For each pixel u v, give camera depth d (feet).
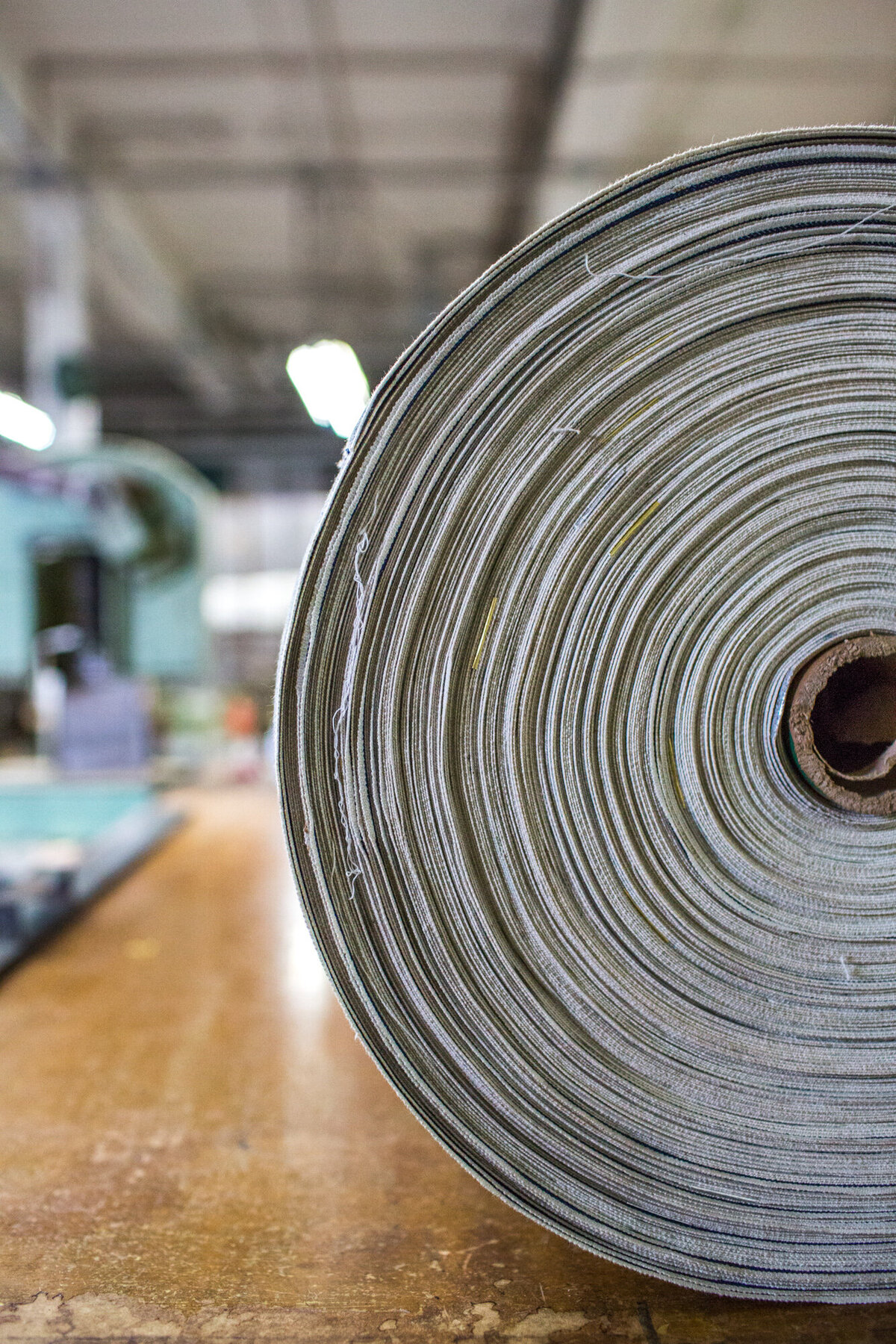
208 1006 5.13
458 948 2.57
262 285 21.77
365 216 18.24
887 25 11.64
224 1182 3.28
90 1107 3.89
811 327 2.47
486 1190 3.23
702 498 2.52
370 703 2.51
